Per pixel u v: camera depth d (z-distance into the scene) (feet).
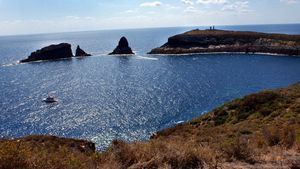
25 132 161.58
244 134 70.64
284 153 30.99
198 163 25.71
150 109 199.00
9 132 161.79
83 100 232.53
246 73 318.45
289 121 79.41
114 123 172.96
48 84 303.27
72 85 296.51
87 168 22.66
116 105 213.46
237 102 123.54
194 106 200.95
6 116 192.34
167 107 201.77
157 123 169.78
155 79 309.83
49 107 213.66
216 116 118.01
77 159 23.35
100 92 259.60
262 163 27.40
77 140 77.36
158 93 245.45
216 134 78.07
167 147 27.58
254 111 109.70
